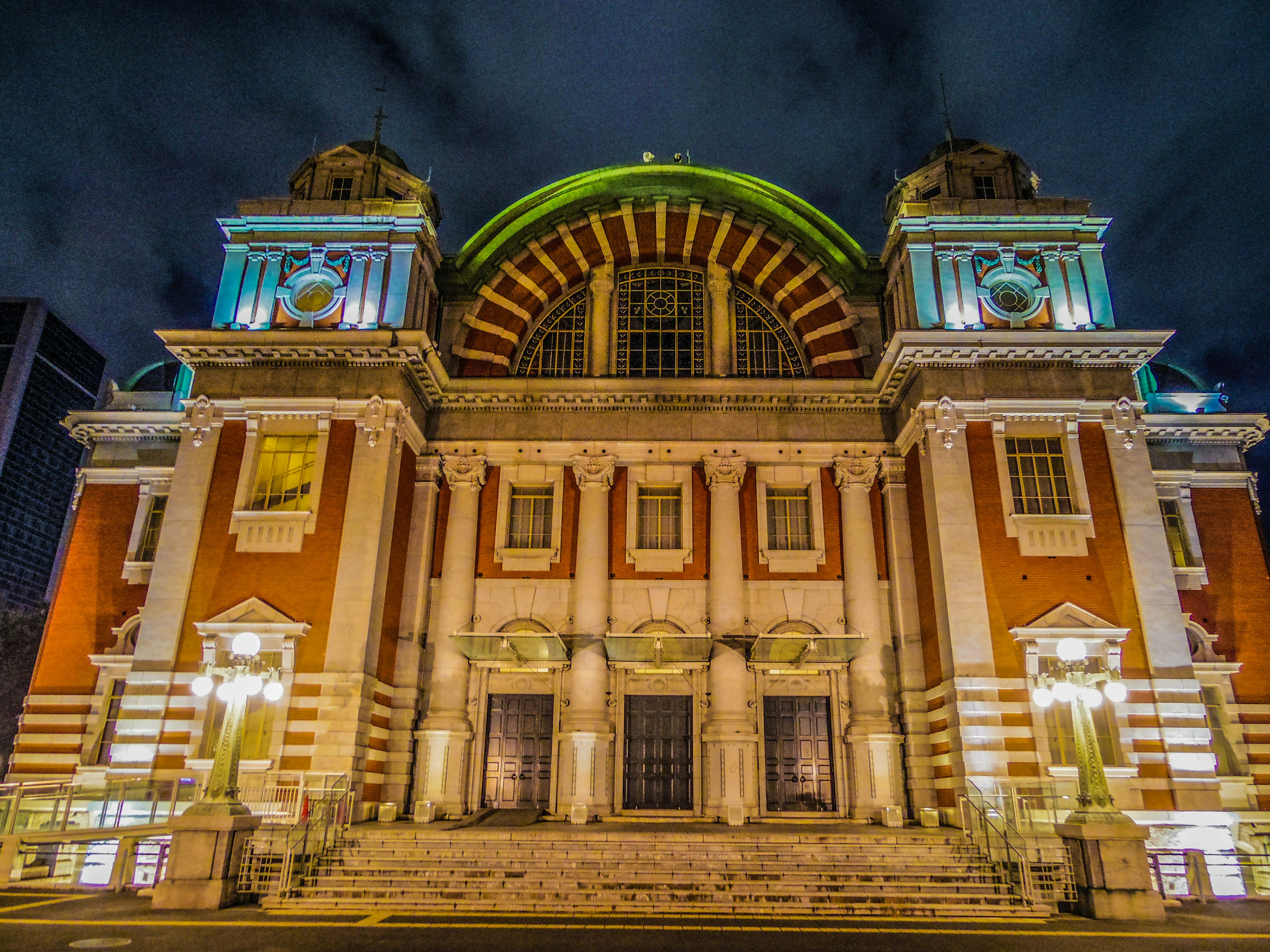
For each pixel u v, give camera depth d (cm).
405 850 1797
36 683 2552
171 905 1509
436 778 2338
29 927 1337
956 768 2117
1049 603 2219
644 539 2647
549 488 2702
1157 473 2669
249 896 1598
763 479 2666
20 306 9225
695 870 1714
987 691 2131
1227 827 2022
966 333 2389
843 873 1703
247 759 2119
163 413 2769
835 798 2394
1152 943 1305
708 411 2702
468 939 1284
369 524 2305
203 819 1560
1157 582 2230
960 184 2728
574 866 1730
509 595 2566
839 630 2520
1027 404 2369
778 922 1471
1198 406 2889
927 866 1745
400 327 2506
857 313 2844
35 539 8812
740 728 2386
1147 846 1975
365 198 2716
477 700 2486
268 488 2409
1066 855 1639
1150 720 2122
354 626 2217
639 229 2959
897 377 2519
